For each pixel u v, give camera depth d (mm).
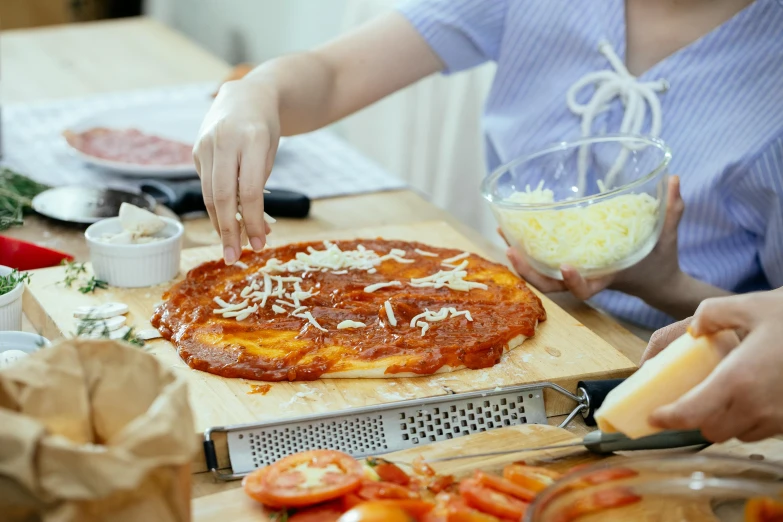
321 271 1497
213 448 1034
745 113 1662
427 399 1123
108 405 810
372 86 1829
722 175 1668
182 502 757
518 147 1881
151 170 2033
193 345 1253
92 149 2180
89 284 1451
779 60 1639
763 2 1641
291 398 1151
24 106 2627
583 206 1389
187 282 1457
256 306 1355
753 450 1038
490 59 1979
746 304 933
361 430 1100
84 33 3539
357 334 1291
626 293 1643
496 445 1028
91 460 676
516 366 1245
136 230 1501
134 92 2785
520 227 1422
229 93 1467
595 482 855
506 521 864
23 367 795
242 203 1324
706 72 1688
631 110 1717
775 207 1656
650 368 951
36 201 1824
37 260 1565
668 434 992
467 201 2967
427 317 1325
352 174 2209
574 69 1829
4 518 734
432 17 1854
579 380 1223
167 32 3586
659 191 1411
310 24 4105
